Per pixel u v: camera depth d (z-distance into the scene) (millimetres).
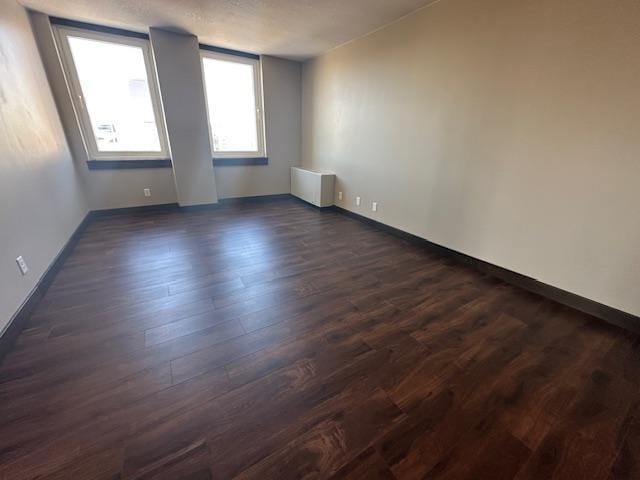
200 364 1493
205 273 2471
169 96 3703
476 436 1163
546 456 1094
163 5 2734
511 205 2320
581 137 1868
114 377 1399
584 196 1915
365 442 1128
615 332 1824
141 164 3945
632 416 1267
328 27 3162
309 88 4617
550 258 2152
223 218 4027
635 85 1619
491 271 2557
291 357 1560
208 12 2865
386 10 2738
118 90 3639
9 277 1699
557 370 1518
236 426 1178
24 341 1625
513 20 2070
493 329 1836
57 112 3172
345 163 4152
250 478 997
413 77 2914
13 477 985
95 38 3305
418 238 3213
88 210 3715
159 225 3643
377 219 3754
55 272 2354
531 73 2039
